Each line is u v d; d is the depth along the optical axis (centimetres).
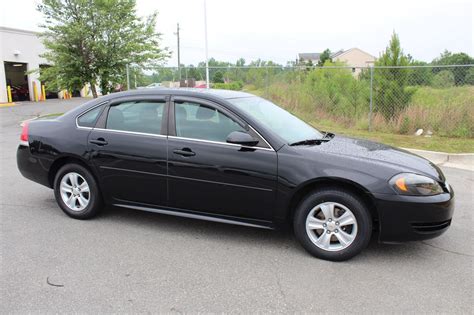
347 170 382
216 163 421
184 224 490
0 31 2767
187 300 323
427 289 342
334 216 391
